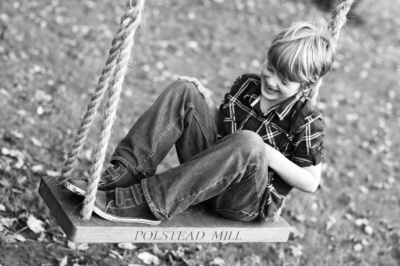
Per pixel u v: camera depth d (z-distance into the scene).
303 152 3.03
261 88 3.04
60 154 5.33
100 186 2.91
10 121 5.48
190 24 10.31
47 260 4.03
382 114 9.05
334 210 5.94
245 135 2.88
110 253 4.36
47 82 6.57
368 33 13.45
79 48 7.91
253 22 11.31
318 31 2.96
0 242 3.96
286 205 5.66
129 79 7.54
